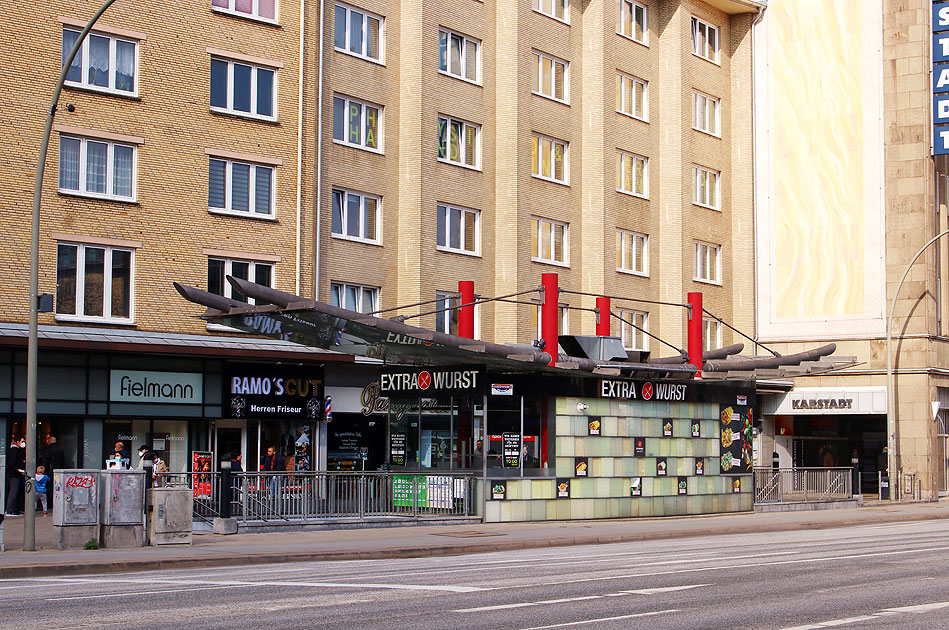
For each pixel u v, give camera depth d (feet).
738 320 164.76
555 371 94.94
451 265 124.47
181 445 102.27
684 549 72.18
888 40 156.46
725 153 165.27
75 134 95.86
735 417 113.09
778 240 163.53
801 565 58.95
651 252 152.05
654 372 103.86
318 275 111.55
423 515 88.89
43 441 93.97
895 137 155.43
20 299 92.38
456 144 126.82
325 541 73.10
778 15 164.45
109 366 96.84
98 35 97.81
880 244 155.94
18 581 51.57
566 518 95.61
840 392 156.04
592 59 143.13
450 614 39.04
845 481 128.26
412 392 95.40
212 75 104.88
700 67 160.56
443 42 125.90
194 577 53.16
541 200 135.23
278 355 105.09
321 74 113.29
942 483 155.33
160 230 100.68
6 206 91.76
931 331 153.48
